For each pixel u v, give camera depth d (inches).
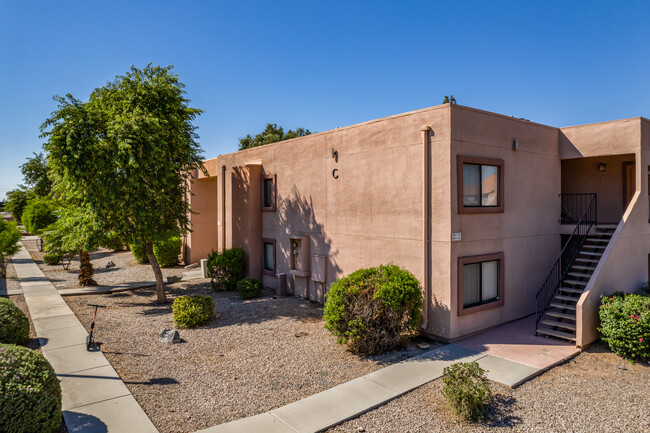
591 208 553.3
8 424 200.8
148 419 247.6
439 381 303.1
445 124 387.5
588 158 558.9
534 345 378.3
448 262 385.7
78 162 449.4
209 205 920.9
